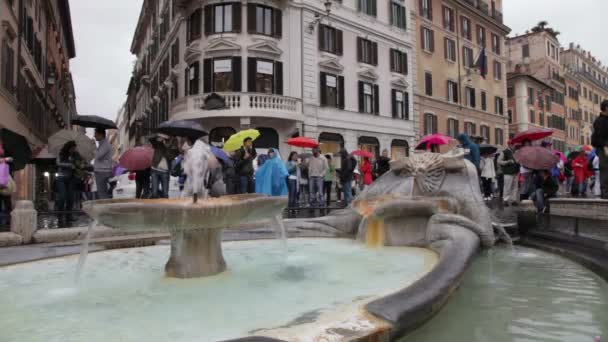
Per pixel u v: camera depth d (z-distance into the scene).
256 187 10.22
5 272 4.85
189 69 25.64
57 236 7.41
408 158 6.96
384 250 5.85
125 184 15.27
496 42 44.84
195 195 4.20
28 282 4.34
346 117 28.48
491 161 15.64
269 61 24.78
